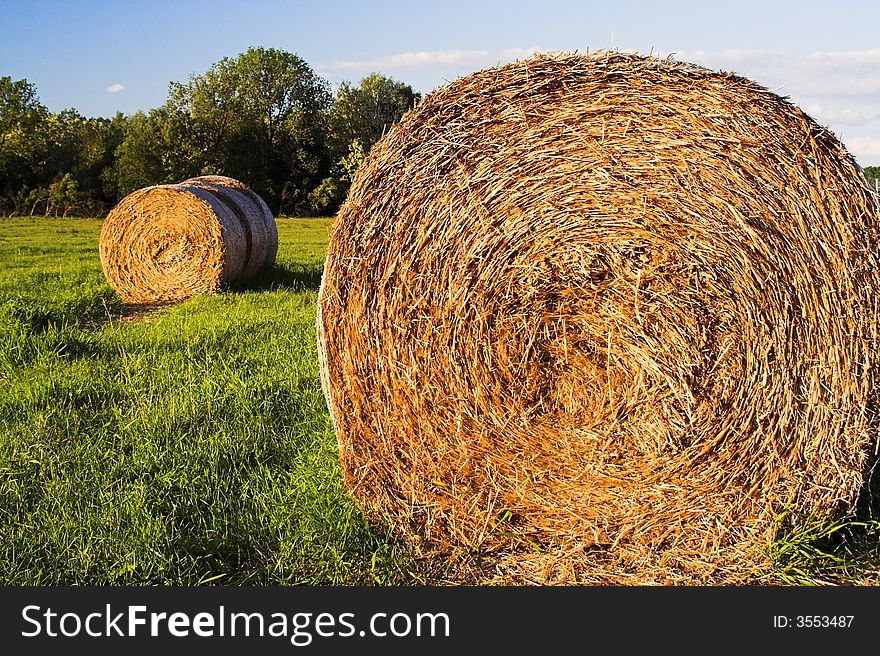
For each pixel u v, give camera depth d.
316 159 54.75
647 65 3.78
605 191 3.82
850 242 3.64
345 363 4.14
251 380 6.29
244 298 10.91
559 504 4.09
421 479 4.15
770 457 3.82
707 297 3.78
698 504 3.94
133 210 11.63
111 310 10.68
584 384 4.03
